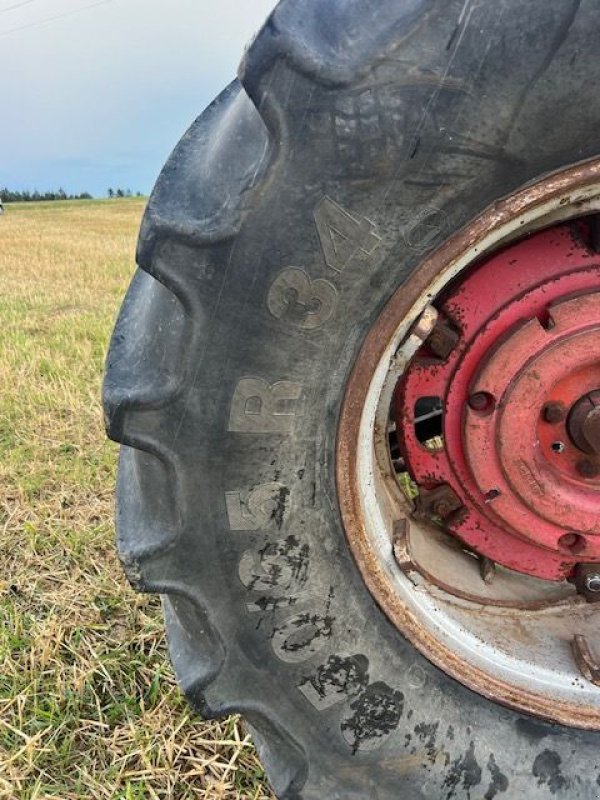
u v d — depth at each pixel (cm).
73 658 233
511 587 173
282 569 136
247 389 123
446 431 147
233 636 139
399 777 153
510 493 145
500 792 153
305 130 105
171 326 122
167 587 134
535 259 138
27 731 207
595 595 165
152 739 202
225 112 136
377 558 143
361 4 104
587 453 141
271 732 149
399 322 123
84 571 278
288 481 131
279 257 114
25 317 808
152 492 132
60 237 2255
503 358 137
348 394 127
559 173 113
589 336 135
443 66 102
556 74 103
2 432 424
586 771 155
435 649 149
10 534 306
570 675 157
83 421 433
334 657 143
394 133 106
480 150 108
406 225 114
